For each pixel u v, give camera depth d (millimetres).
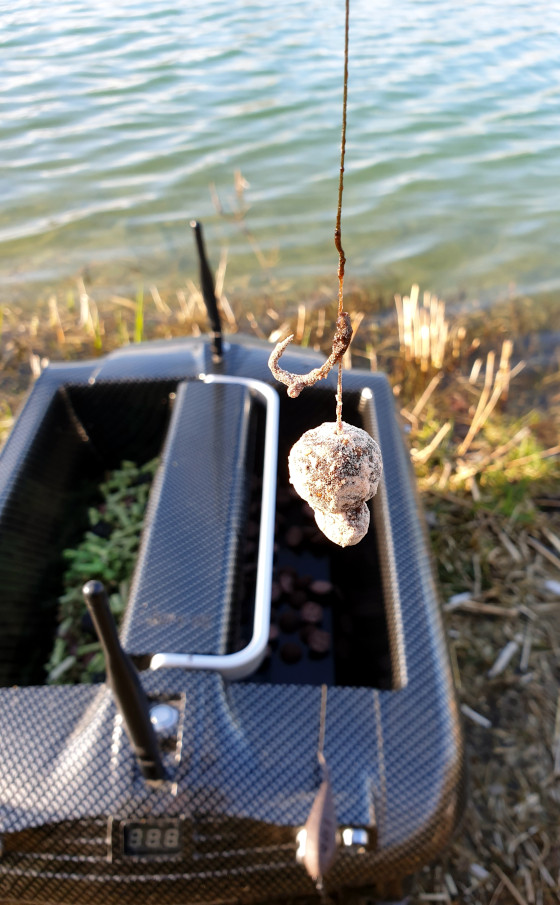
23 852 250
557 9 1983
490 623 498
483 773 409
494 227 1028
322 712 278
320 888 234
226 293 903
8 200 1062
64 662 392
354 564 425
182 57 1565
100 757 256
